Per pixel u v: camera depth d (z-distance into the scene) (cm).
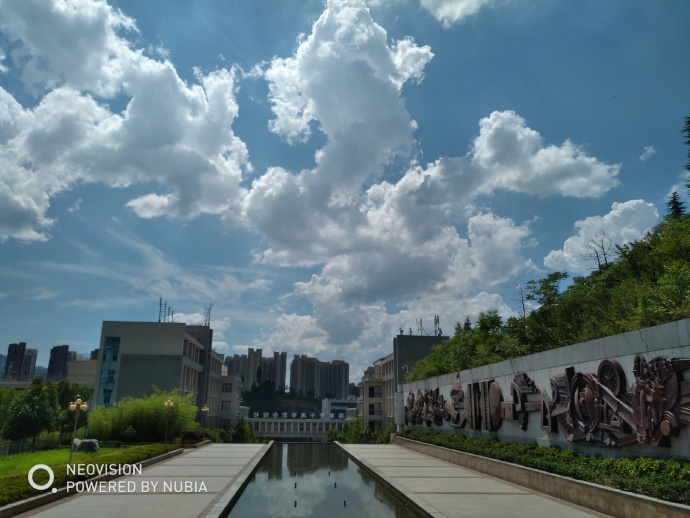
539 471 1528
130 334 4806
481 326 3366
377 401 6688
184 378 4994
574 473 1388
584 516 1180
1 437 3178
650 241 2255
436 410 3086
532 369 1902
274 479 2072
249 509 1452
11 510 1141
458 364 3108
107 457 2038
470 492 1527
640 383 1274
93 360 6500
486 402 2309
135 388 4694
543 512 1228
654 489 1070
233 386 6656
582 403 1538
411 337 5891
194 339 5250
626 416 1327
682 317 1294
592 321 1833
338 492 1764
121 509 1241
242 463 2372
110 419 3550
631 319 1520
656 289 1507
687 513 934
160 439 3528
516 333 2453
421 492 1529
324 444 4384
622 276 2155
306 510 1448
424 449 2909
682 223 1983
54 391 3659
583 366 1556
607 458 1377
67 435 3916
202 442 3569
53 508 1247
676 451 1164
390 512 1424
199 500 1380
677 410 1153
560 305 2256
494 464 1870
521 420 1966
